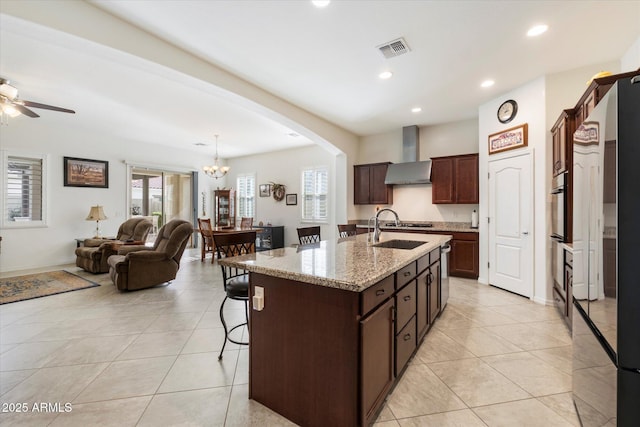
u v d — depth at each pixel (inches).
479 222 181.6
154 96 161.8
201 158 329.7
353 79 138.2
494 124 163.5
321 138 201.9
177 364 85.3
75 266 222.8
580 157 64.2
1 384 75.7
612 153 47.9
